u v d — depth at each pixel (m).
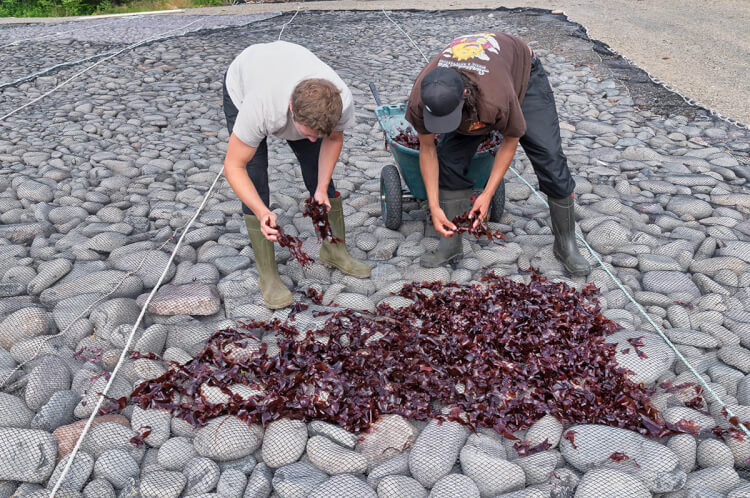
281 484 2.34
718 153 5.36
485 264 3.85
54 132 5.95
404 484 2.31
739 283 3.62
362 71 8.08
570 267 3.71
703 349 3.12
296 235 4.23
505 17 11.51
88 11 15.91
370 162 5.35
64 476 2.36
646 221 4.37
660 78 7.57
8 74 7.94
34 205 4.52
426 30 10.62
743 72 7.71
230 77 2.92
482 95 2.69
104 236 4.09
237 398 2.69
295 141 3.15
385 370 2.80
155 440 2.56
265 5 15.06
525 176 5.07
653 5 12.22
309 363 2.84
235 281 3.65
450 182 3.46
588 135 5.89
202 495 2.31
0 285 3.57
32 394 2.76
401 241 4.11
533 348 2.95
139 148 5.66
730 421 2.55
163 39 9.88
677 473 2.32
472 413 2.62
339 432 2.53
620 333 3.13
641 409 2.60
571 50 8.84
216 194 4.80
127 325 3.21
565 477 2.35
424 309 3.28
